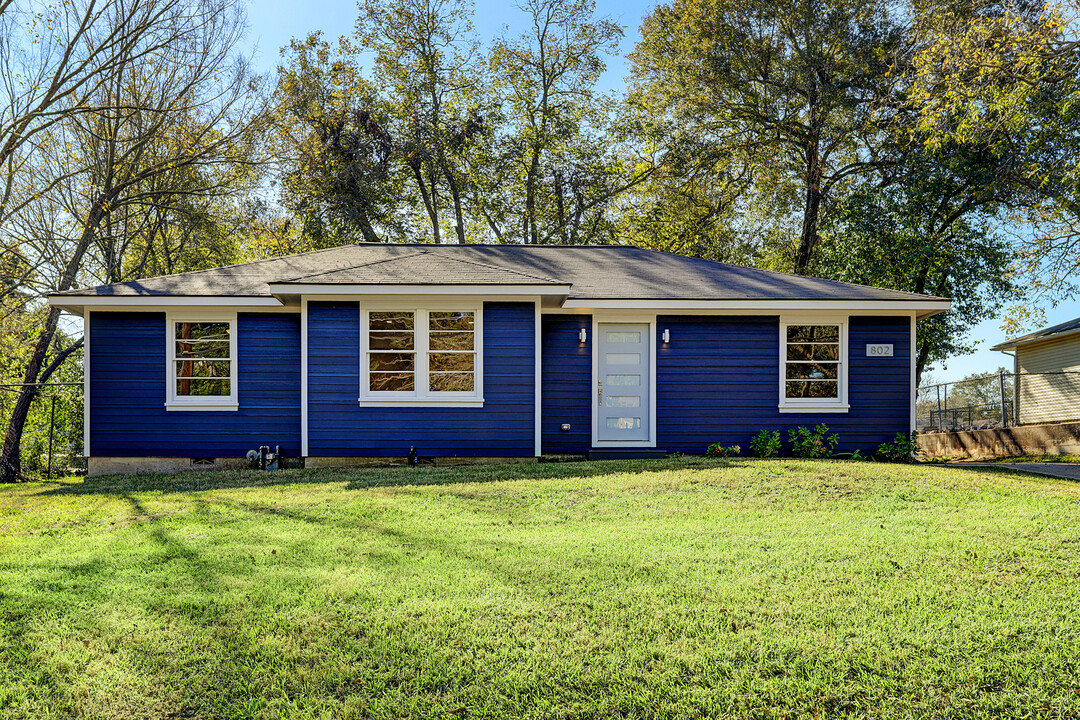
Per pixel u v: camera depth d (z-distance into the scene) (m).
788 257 27.78
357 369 11.55
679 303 12.17
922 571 5.25
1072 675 3.75
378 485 9.46
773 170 26.30
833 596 4.79
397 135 27.94
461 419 11.63
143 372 12.16
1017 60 13.86
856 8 23.81
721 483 8.96
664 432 12.55
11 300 19.25
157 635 4.31
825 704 3.55
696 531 6.66
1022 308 19.42
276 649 4.11
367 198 26.25
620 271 13.99
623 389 12.67
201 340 12.31
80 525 7.53
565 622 4.44
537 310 11.62
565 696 3.62
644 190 29.45
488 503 8.18
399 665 3.93
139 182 21.59
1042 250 18.97
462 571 5.44
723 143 26.00
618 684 3.71
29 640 4.25
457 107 30.12
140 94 20.45
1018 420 20.61
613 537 6.47
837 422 12.57
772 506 7.76
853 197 23.08
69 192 20.31
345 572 5.48
